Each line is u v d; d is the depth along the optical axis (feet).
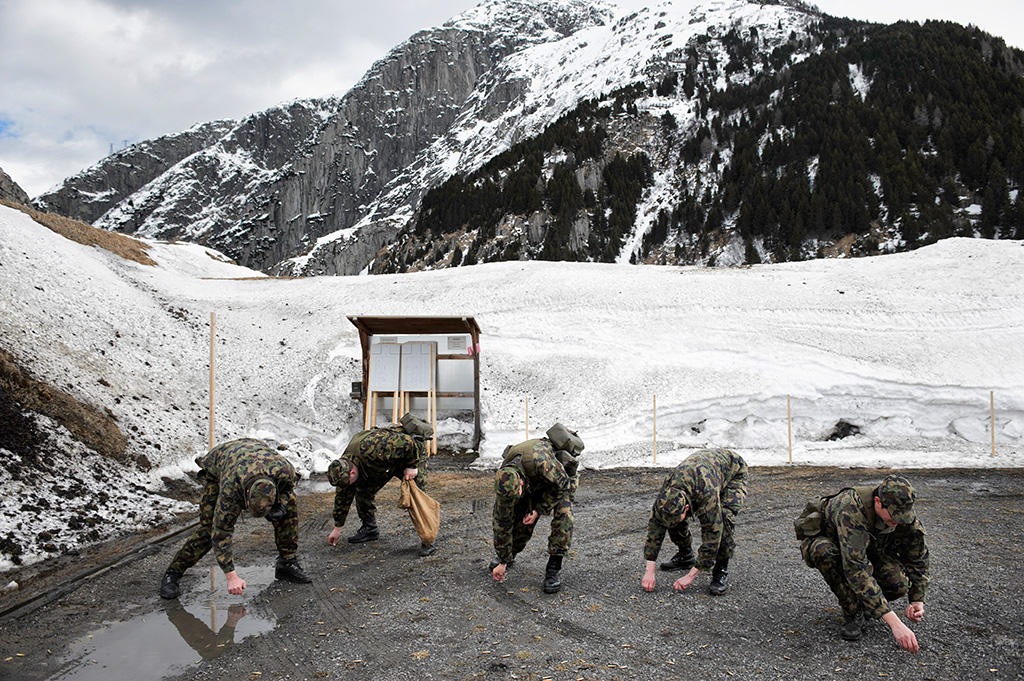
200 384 63.41
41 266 69.46
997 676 14.10
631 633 17.12
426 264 379.76
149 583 22.38
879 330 76.54
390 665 15.56
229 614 19.27
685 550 22.68
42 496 30.07
